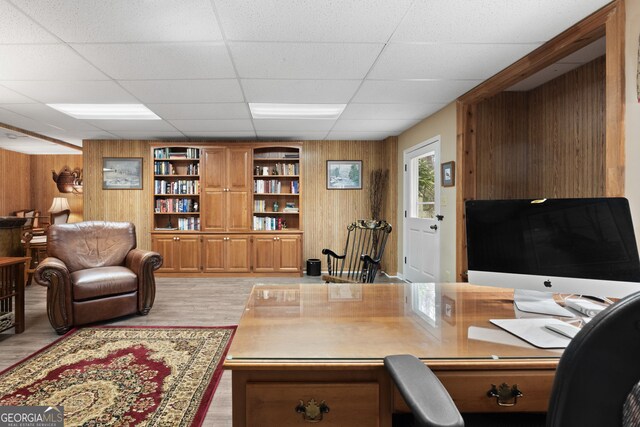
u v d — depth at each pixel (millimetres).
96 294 3037
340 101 3549
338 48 2357
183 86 3072
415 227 4609
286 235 5254
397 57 2506
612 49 1841
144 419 1713
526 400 911
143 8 1858
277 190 5434
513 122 3568
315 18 1978
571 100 3090
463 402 903
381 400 919
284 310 1336
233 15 1935
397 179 5266
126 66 2621
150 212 5281
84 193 5457
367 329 1132
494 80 2855
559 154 3217
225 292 4273
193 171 5332
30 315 3393
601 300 1453
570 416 525
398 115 4105
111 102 3543
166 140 5484
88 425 1662
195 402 1864
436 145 3963
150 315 3367
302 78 2898
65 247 3314
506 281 1383
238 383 909
